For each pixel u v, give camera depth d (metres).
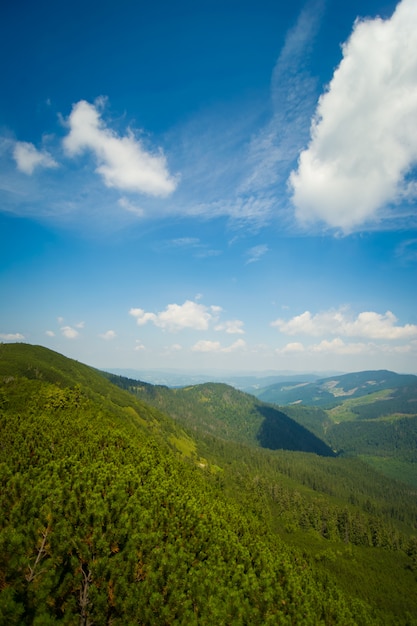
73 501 32.56
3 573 23.03
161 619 26.03
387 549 153.00
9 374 137.25
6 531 25.83
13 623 19.81
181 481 70.19
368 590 101.06
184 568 32.81
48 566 24.81
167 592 29.22
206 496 72.00
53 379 154.25
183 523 45.72
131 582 28.05
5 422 62.78
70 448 55.69
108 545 29.30
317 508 176.00
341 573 111.38
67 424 72.94
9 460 43.50
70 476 41.12
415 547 147.88
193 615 27.56
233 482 175.88
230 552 45.16
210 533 46.81
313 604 43.16
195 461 176.38
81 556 27.27
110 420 102.25
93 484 41.16
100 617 24.20
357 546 150.00
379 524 169.25
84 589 25.50
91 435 68.31
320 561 118.56
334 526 158.75
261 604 36.16
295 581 46.78
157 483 55.34
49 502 31.58
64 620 22.56
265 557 50.78
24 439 53.72
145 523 36.41
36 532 27.03
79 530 29.30
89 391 165.62
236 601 32.22
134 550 30.64
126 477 49.03
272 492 191.75
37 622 20.77
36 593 22.56
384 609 90.88
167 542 37.47
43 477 38.97
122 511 36.28
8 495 31.70
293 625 35.97
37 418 72.12
